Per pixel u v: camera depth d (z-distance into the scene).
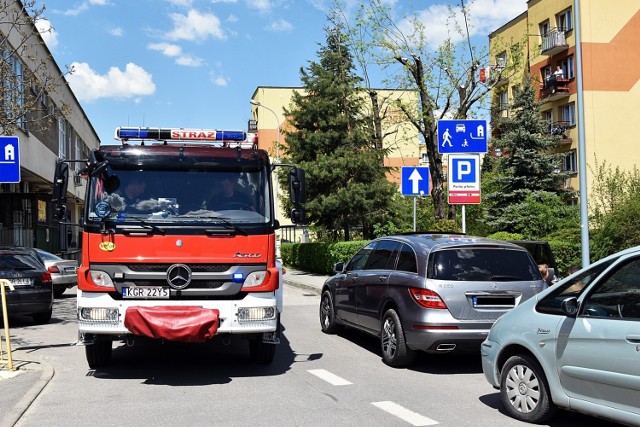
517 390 5.94
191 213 7.75
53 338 11.18
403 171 15.34
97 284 7.42
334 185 25.70
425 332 7.81
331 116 25.86
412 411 6.27
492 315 7.84
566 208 25.17
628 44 36.91
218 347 10.12
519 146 28.08
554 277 10.67
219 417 6.05
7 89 14.47
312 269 26.94
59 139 34.75
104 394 7.03
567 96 37.81
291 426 5.75
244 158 8.07
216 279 7.52
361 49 23.33
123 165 7.84
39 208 31.38
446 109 22.94
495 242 8.33
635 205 16.88
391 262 9.05
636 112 36.88
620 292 5.11
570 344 5.35
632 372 4.80
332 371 8.29
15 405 6.41
